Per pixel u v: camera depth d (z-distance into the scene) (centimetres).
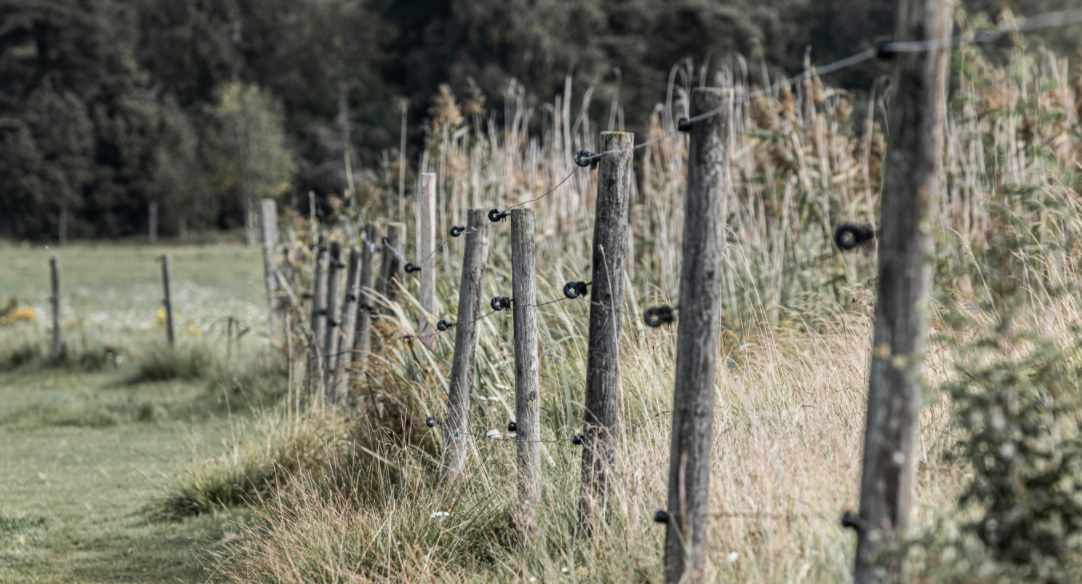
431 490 1734
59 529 2211
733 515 1177
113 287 10606
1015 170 2292
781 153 2859
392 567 1556
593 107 12569
